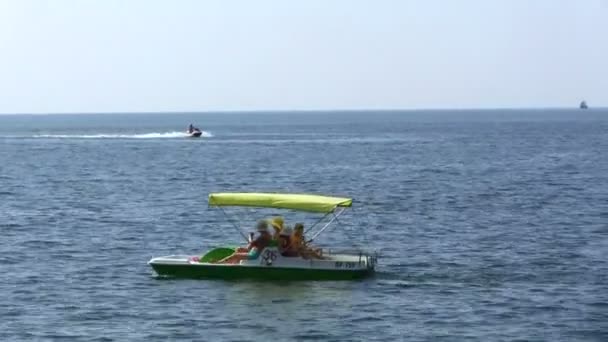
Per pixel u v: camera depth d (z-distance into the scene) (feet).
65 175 493.36
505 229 277.03
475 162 588.50
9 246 244.01
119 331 156.97
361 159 624.59
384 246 245.65
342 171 519.19
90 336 154.10
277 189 417.49
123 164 580.30
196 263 194.49
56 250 237.86
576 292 185.88
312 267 192.34
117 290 186.70
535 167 540.11
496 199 364.38
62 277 200.85
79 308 172.45
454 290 187.01
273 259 192.34
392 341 151.64
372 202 357.20
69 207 338.75
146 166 561.84
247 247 196.54
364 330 157.58
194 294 181.78
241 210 325.01
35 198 372.99
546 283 194.49
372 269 201.05
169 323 161.68
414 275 202.08
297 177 480.64
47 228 280.10
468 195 380.78
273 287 187.62
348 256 201.57
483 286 191.31
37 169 536.83
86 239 257.75
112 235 265.95
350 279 194.18
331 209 193.36
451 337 153.89
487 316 166.71
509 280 197.67
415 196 378.94
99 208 335.26
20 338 152.97
